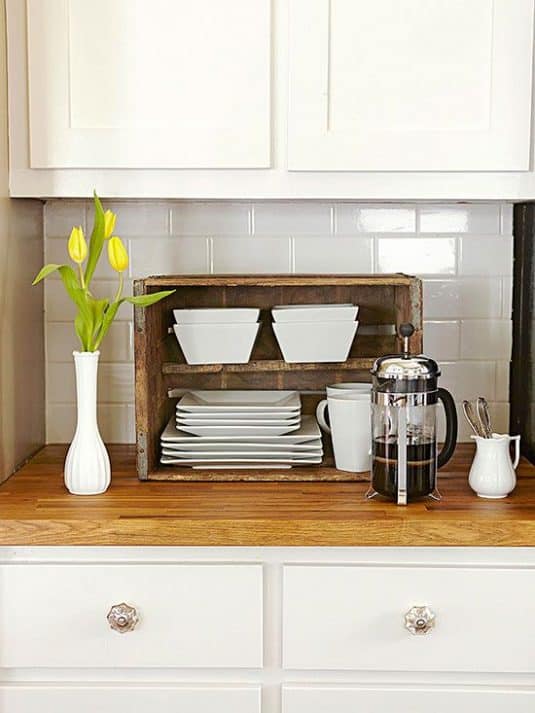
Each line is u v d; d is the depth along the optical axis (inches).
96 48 72.9
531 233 82.4
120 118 73.4
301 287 83.9
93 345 71.7
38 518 65.0
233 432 77.0
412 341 73.5
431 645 65.7
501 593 65.3
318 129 73.3
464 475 77.0
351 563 65.7
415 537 64.4
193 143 73.3
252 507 67.8
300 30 72.4
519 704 66.0
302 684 66.6
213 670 66.8
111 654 66.2
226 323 74.9
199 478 74.4
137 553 65.8
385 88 73.1
